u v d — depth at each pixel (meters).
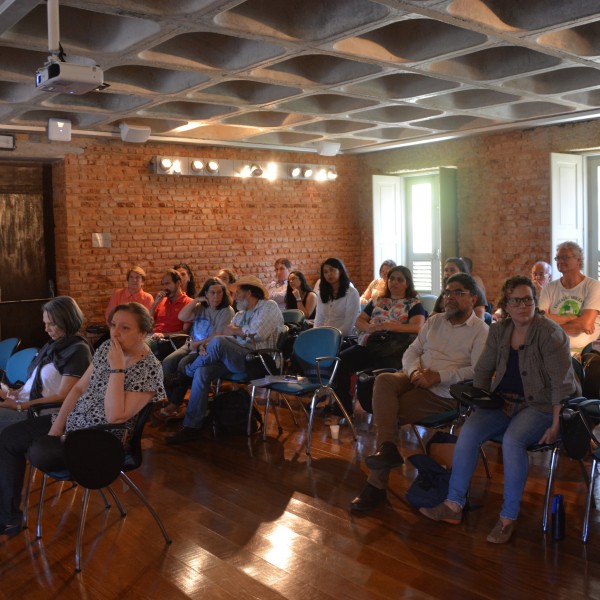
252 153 9.91
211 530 3.75
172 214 9.30
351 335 6.41
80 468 3.23
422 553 3.41
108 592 3.12
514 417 3.69
